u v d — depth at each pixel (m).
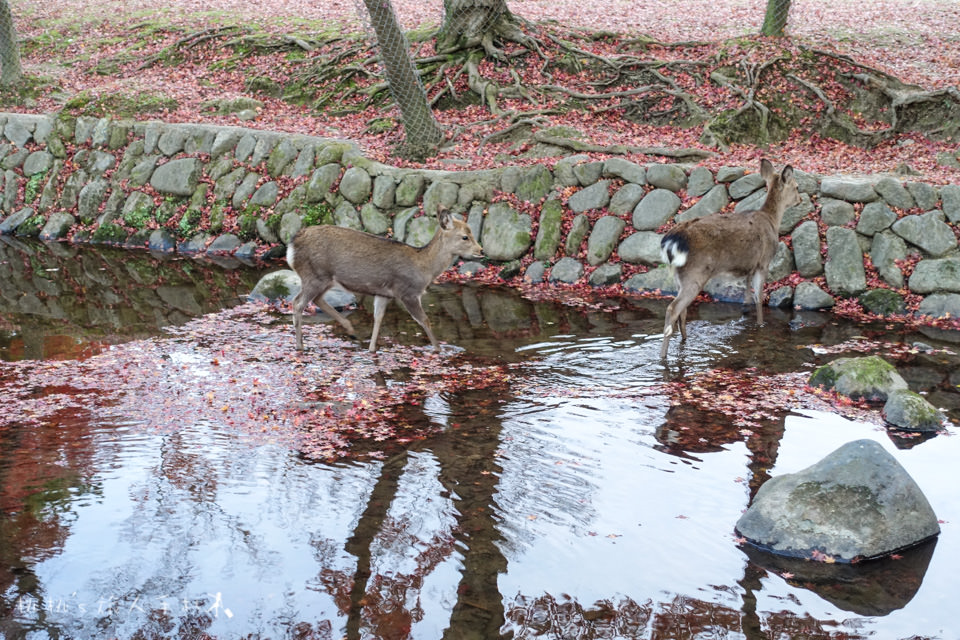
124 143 13.36
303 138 12.21
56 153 13.66
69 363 7.37
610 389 6.68
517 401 6.46
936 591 4.09
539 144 11.77
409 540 4.53
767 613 3.91
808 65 13.12
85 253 12.02
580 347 7.73
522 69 14.16
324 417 6.19
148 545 4.48
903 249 8.90
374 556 4.38
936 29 17.34
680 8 21.14
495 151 12.02
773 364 7.21
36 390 6.72
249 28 17.80
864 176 9.84
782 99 12.68
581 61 14.31
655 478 5.21
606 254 9.98
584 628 3.80
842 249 9.06
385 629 3.80
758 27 17.88
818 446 5.64
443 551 4.43
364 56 15.55
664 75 13.59
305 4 21.12
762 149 11.92
